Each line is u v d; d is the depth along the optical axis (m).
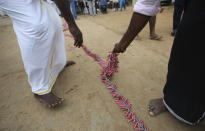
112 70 1.80
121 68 2.13
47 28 1.24
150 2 0.96
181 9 3.04
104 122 1.30
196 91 1.00
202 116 1.09
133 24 1.10
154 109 1.36
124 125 1.27
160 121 1.29
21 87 1.82
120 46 1.31
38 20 1.17
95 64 2.29
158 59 2.35
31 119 1.36
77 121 1.32
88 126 1.27
